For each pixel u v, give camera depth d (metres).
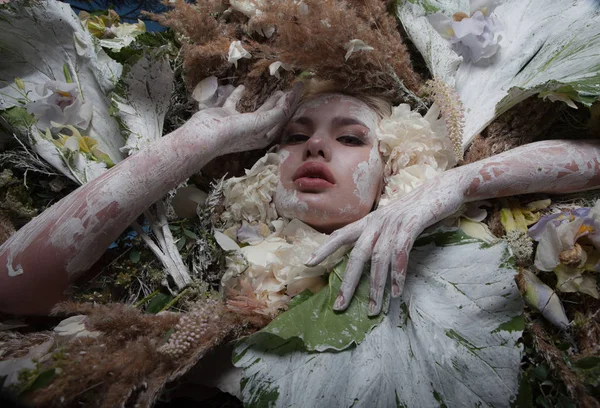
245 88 1.59
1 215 1.42
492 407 1.11
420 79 1.68
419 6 1.75
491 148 1.52
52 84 1.49
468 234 1.35
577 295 1.34
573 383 1.13
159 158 1.26
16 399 0.99
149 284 1.37
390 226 1.21
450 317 1.18
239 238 1.43
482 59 1.66
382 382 1.13
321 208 1.40
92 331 1.14
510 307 1.15
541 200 1.42
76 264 1.21
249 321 1.20
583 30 1.54
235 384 1.19
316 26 1.39
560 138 1.56
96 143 1.50
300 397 1.11
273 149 1.54
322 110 1.51
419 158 1.47
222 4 1.67
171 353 1.08
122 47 1.58
